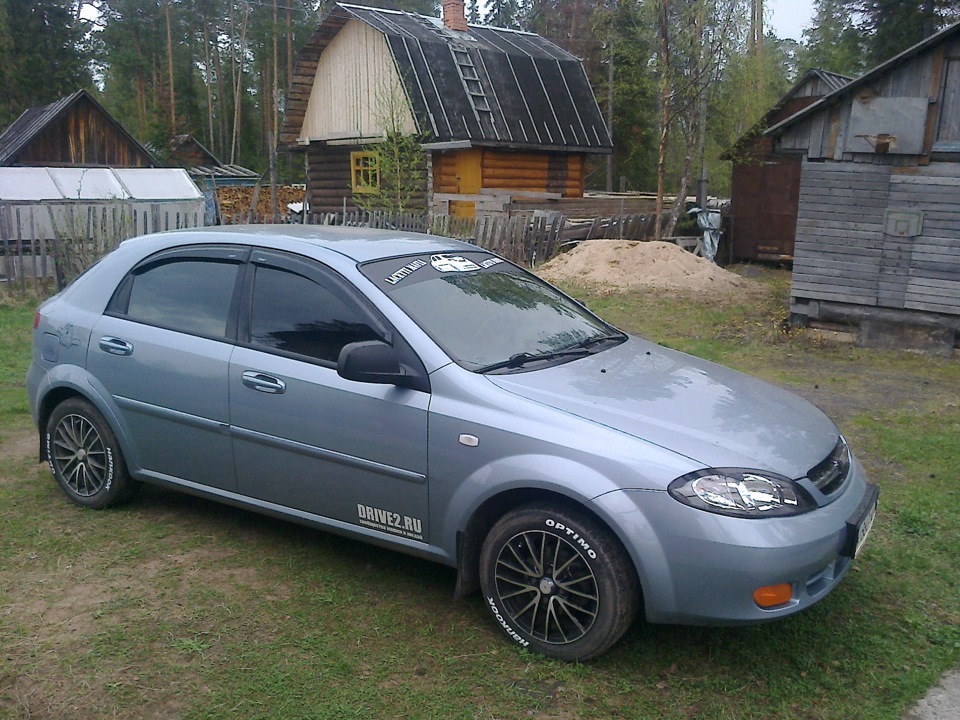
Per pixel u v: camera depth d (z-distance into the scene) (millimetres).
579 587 3375
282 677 3289
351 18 20875
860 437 6355
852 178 9766
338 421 3840
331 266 4070
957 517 4867
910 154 9328
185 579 4062
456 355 3764
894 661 3486
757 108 24422
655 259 15023
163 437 4473
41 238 12461
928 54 9109
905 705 3217
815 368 8703
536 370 3830
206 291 4398
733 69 20219
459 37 21062
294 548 4418
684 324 10969
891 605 3936
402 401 3688
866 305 9875
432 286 4164
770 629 3715
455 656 3463
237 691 3205
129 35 51781
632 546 3189
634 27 20312
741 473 3223
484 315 4141
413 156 18969
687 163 19750
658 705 3186
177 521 4738
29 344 9281
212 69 56875
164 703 3133
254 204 26422
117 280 4734
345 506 3941
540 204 18891
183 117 49062
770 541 3104
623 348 4387
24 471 5500
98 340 4648
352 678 3303
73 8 53844
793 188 18812
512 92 19984
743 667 3434
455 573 4191
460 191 19750
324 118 22484
